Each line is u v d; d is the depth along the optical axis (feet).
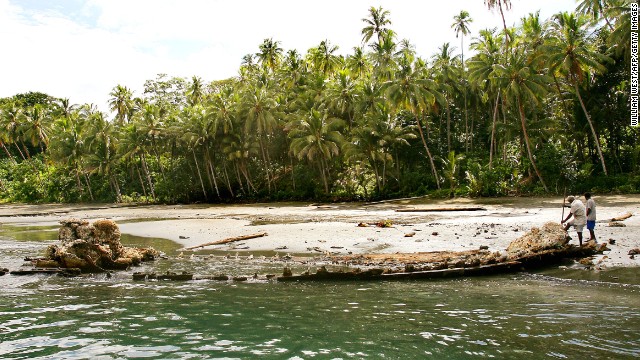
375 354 21.81
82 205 200.64
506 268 39.45
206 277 40.24
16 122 238.48
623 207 80.07
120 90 243.19
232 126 175.01
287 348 22.98
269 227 76.33
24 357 22.61
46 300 34.83
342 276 38.55
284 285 37.52
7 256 57.47
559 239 43.06
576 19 116.47
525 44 128.57
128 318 29.19
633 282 33.47
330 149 152.97
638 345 21.81
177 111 219.82
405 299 31.99
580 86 128.57
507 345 22.39
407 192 146.30
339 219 87.66
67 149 213.46
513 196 122.83
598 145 120.98
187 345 23.80
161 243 66.03
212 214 117.91
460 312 28.32
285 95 181.88
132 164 218.38
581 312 27.27
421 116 164.66
